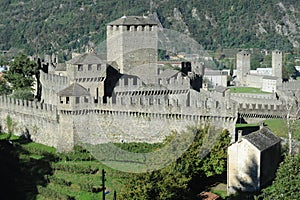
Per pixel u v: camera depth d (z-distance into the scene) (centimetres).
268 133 19650
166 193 15562
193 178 17912
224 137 19225
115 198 15538
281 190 13800
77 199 17950
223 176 19200
